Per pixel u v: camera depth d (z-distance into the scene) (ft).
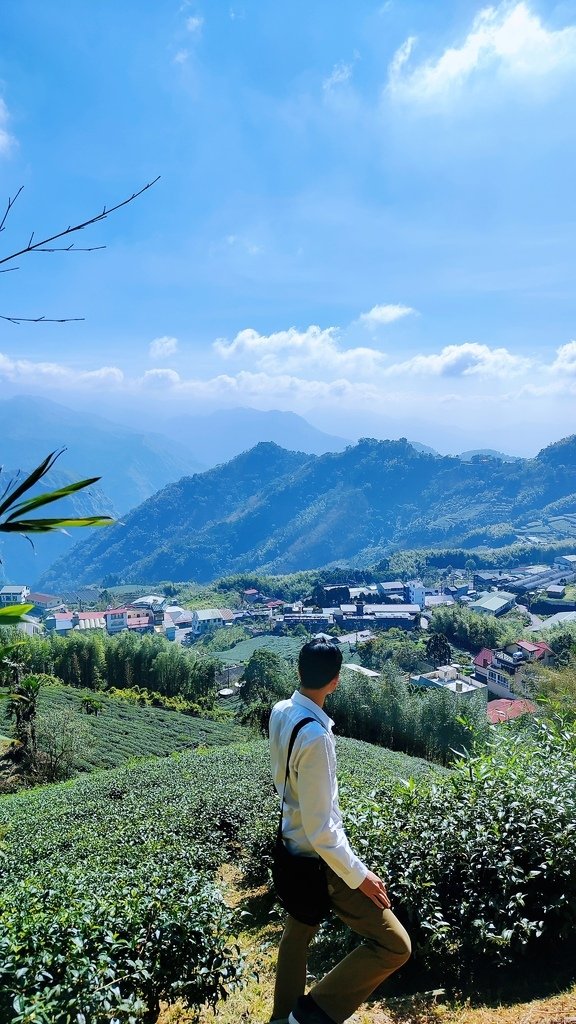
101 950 15.14
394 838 17.94
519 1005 13.08
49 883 21.61
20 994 12.15
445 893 16.83
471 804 18.16
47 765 110.63
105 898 18.80
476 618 351.67
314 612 536.83
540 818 16.51
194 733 175.22
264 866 32.99
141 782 70.90
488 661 273.54
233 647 445.37
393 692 151.33
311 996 9.71
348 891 9.68
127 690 228.84
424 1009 13.85
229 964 16.37
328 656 10.02
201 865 35.65
